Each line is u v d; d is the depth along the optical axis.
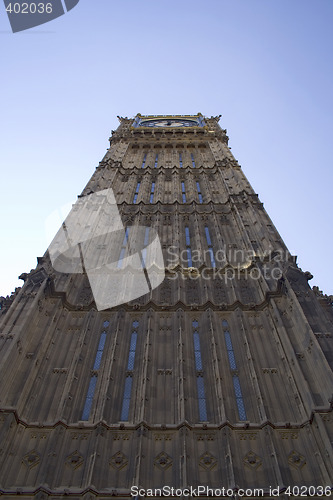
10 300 20.91
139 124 63.19
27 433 15.09
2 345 16.95
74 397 16.70
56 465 14.07
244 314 21.00
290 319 19.47
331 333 17.45
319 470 13.65
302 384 16.20
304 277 21.56
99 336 20.09
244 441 14.95
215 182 38.88
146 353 18.66
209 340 19.53
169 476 13.86
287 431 15.14
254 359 18.30
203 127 55.94
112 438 15.09
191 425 15.45
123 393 17.19
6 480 13.49
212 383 17.42
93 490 13.08
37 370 17.45
